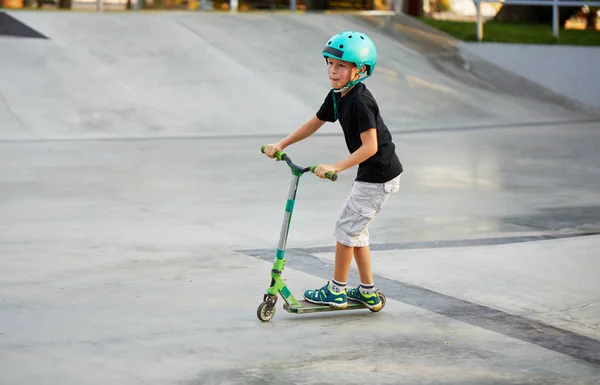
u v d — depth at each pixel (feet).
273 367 19.89
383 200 23.67
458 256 30.76
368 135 22.93
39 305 24.47
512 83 91.50
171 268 28.84
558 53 94.94
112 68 73.61
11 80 68.64
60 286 26.48
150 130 65.16
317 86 77.87
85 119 65.26
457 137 67.87
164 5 97.55
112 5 95.50
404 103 77.97
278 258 23.48
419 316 24.04
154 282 27.07
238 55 80.79
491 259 30.32
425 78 85.30
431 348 21.36
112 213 38.06
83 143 59.93
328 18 95.61
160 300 25.13
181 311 24.11
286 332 22.50
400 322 23.48
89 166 50.57
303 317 23.89
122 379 19.02
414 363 20.29
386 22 98.48
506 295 26.09
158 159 53.78
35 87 68.39
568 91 94.89
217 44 82.23
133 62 75.41
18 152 55.21
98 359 20.25
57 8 93.76
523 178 49.08
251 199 41.83
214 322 23.21
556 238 34.14
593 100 94.89
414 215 38.47
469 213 39.09
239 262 29.76
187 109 69.36
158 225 35.78
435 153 58.75
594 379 19.42
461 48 95.55
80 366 19.77
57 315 23.57
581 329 22.98
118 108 67.62
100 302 24.85
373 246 32.40
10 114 64.03
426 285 27.14
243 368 19.80
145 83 72.23
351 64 23.06
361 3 111.04
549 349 21.38
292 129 68.95
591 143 65.36
